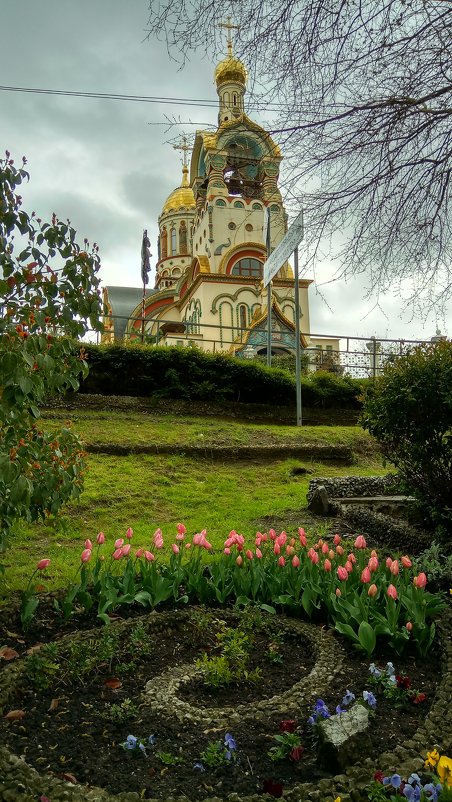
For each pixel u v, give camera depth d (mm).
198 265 37312
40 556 6305
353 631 4105
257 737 3014
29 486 4023
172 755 2877
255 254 37656
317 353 21484
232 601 4930
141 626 4180
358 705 2980
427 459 6520
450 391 5992
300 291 36719
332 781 2594
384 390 6559
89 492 8484
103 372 13891
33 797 2438
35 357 4172
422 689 3594
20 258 4520
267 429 13203
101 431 11320
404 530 6789
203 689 3615
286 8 5059
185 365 14453
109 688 3533
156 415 13414
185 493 9039
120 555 4648
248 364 15188
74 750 2893
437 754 2504
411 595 4285
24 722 3096
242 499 9109
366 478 9125
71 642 3818
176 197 55844
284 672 3879
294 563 4750
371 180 5961
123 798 2473
